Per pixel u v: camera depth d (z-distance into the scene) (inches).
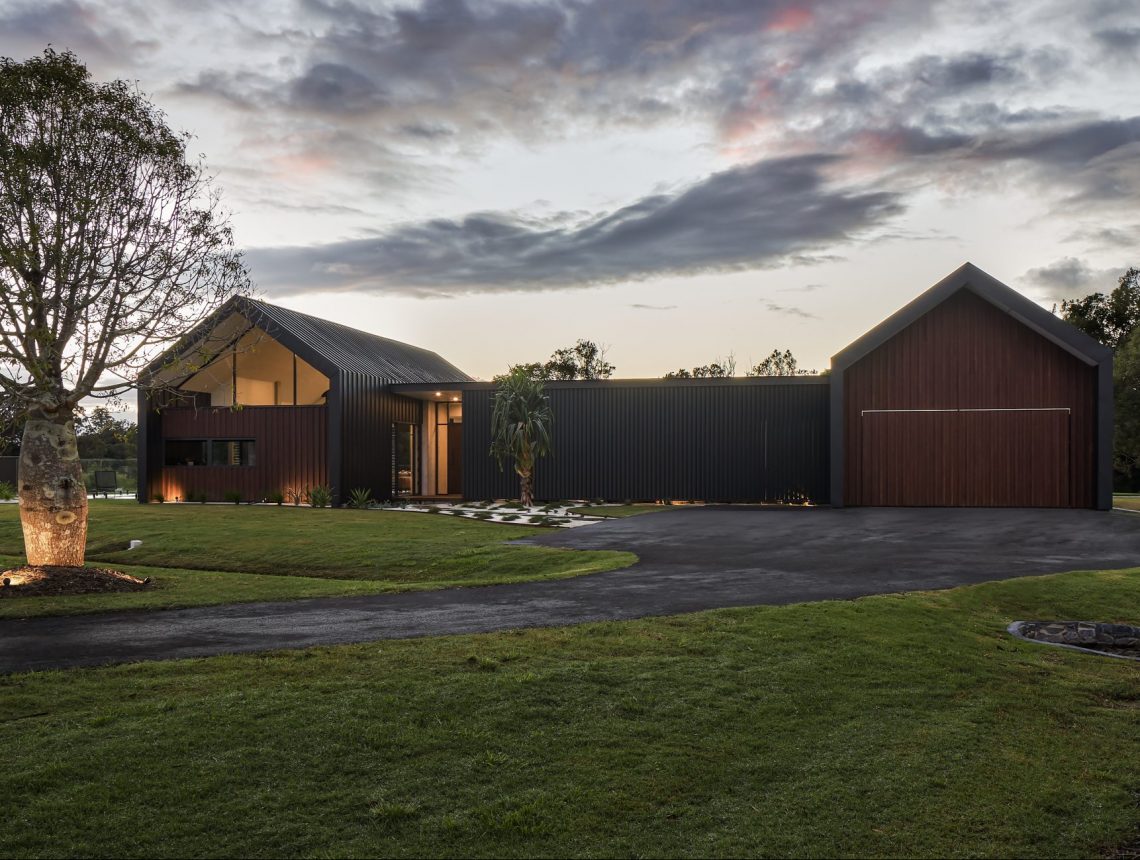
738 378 959.0
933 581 423.2
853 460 912.3
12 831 158.9
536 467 1006.4
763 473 950.4
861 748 205.0
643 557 518.9
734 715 221.5
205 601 386.9
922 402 899.4
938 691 247.1
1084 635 339.3
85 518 474.6
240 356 1029.2
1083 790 188.9
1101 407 845.2
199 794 173.6
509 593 394.0
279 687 238.5
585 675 248.5
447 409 1206.3
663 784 182.5
